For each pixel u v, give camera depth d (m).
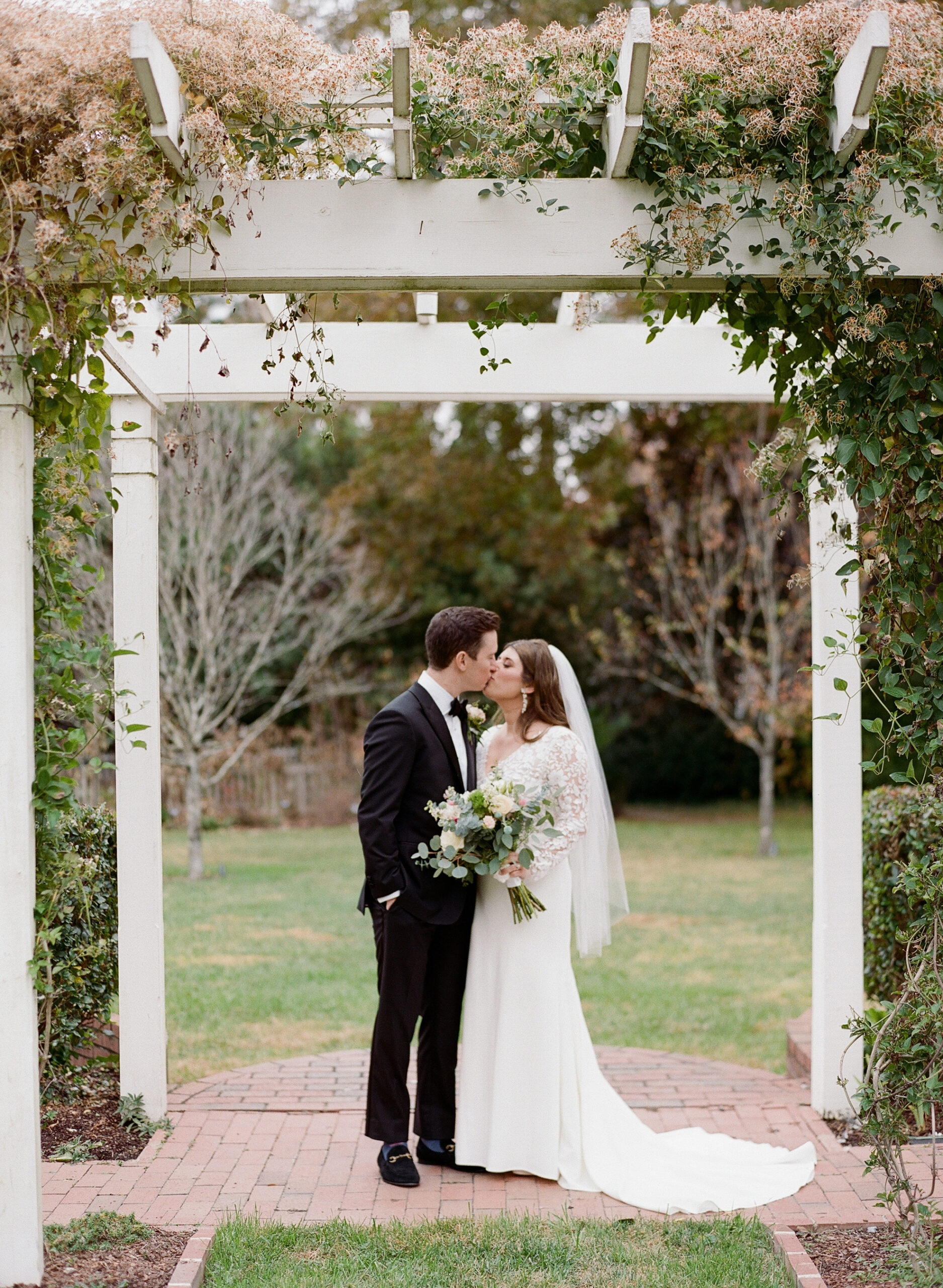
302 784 15.20
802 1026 4.84
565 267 2.73
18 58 2.44
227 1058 5.04
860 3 2.76
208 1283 2.77
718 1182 3.38
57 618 2.92
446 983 3.69
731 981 6.80
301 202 2.71
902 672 2.84
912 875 2.82
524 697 3.80
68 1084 4.08
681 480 16.11
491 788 3.36
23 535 2.61
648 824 15.95
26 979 2.60
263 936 7.95
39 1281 2.60
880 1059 2.87
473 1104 3.61
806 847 13.29
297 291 2.85
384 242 2.72
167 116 2.43
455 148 2.79
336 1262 2.90
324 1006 6.00
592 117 2.72
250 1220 3.13
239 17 2.61
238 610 11.74
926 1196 3.11
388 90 2.65
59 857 2.80
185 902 9.34
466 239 2.72
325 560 14.98
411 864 3.52
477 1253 2.96
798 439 3.01
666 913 9.09
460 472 14.95
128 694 3.40
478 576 16.59
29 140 2.49
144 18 2.53
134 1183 3.43
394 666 17.38
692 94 2.65
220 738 13.09
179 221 2.55
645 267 2.72
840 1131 3.86
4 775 2.60
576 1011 3.65
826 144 2.69
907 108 2.74
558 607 17.47
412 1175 3.47
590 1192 3.44
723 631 13.07
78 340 2.67
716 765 17.94
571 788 3.64
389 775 3.48
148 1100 3.87
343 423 16.23
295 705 12.89
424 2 11.21
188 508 10.45
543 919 3.60
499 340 4.22
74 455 2.90
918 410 2.74
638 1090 4.43
